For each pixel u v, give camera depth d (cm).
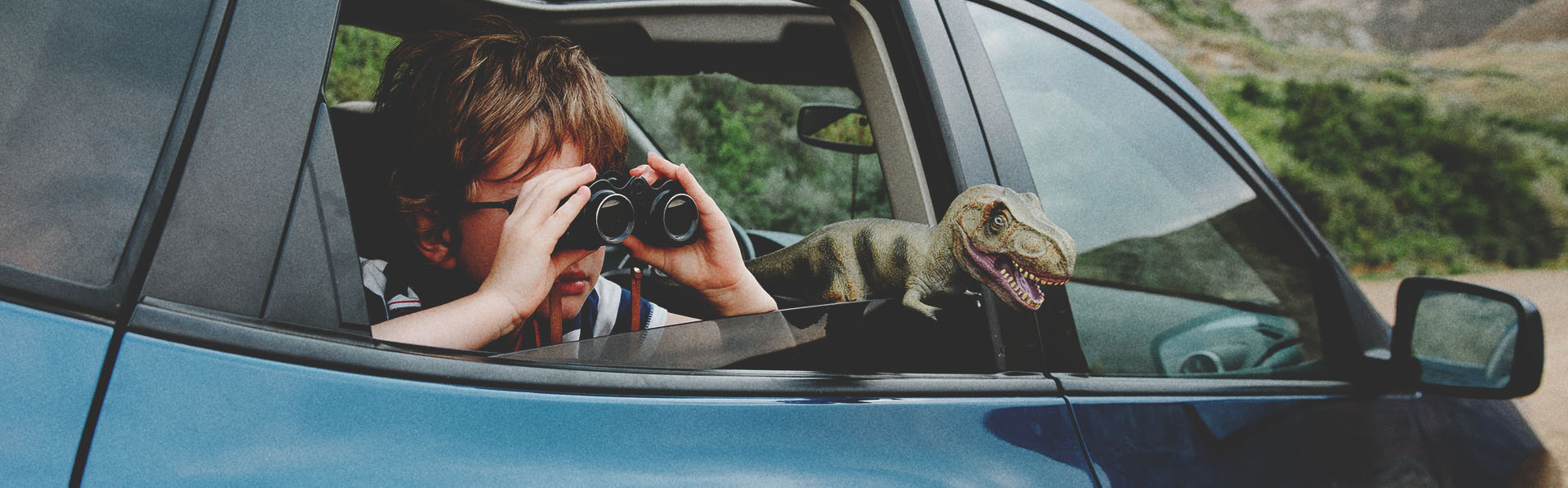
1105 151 145
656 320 138
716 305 112
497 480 75
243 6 72
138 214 66
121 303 65
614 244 97
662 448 85
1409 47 3098
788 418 95
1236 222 162
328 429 70
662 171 107
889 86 119
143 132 66
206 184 68
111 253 65
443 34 113
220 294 68
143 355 65
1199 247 153
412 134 105
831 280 107
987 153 122
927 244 102
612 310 133
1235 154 167
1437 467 161
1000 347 116
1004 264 99
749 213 438
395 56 113
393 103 110
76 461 62
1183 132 160
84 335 63
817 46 176
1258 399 144
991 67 129
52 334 63
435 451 74
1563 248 1627
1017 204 97
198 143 68
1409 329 158
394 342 80
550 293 104
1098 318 133
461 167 102
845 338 105
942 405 107
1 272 61
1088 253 136
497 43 109
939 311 108
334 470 69
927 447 102
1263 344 155
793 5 168
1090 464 115
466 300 90
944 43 124
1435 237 1672
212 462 66
